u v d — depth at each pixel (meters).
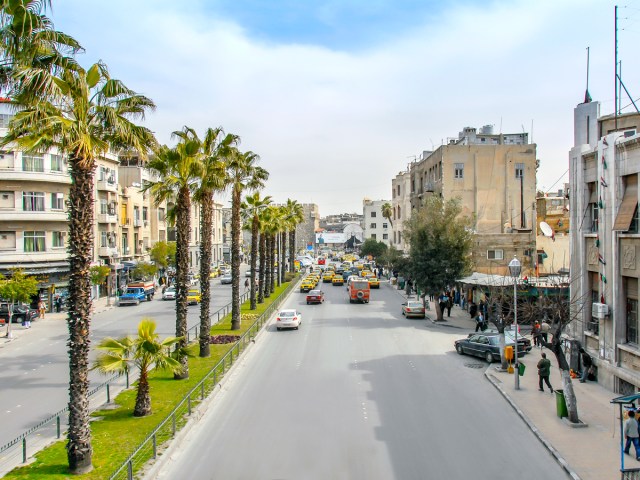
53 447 14.55
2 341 32.34
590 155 22.53
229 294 59.22
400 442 14.91
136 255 67.44
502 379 22.06
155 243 69.69
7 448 14.64
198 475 12.84
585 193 22.98
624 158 19.38
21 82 11.98
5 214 43.91
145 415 17.00
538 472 12.97
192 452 14.30
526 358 26.67
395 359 26.11
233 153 27.84
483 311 37.34
